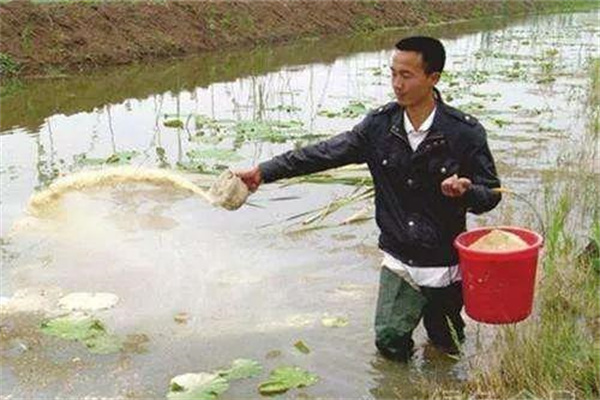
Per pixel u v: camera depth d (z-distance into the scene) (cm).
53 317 521
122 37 1659
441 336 478
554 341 440
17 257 614
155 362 468
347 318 523
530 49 2147
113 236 657
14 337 495
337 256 629
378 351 479
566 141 958
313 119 1118
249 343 491
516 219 669
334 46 2142
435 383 443
